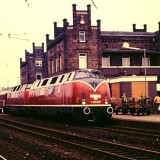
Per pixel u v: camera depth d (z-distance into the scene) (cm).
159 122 2153
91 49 5434
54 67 5978
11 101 4800
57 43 5772
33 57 8388
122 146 1528
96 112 2662
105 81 2741
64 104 2848
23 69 9125
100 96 2680
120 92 4350
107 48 5669
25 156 1434
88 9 5450
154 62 5800
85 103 2647
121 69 5472
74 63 5369
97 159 1318
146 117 2748
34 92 3756
